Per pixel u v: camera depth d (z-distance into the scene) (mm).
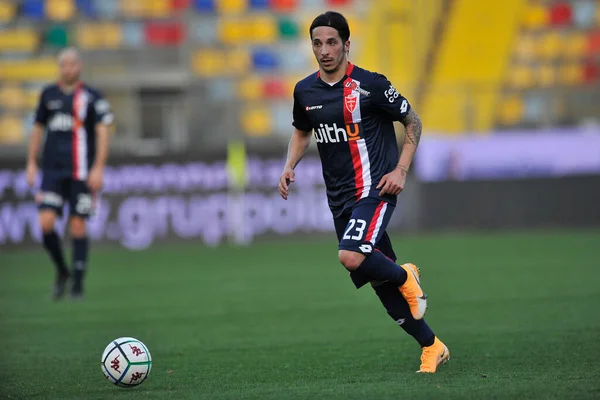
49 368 19469
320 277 40125
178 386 16641
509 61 74375
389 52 73438
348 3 73750
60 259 33500
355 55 73500
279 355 20672
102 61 71688
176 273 43500
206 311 29641
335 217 17844
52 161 32938
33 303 32562
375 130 17328
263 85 71812
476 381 16062
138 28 72250
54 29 71688
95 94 32906
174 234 60312
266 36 73000
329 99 17188
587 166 65938
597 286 33625
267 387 16219
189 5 72625
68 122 32750
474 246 53562
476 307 28672
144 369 16281
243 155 61188
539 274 38406
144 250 57781
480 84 69875
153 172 60094
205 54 72500
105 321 27547
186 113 69812
